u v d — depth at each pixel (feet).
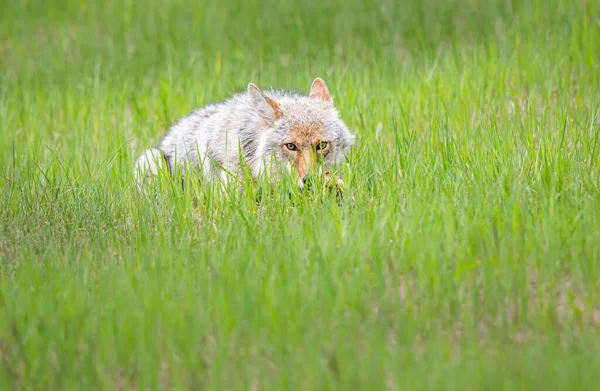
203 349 28.53
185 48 69.15
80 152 50.83
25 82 64.18
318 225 35.37
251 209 38.93
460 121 49.16
